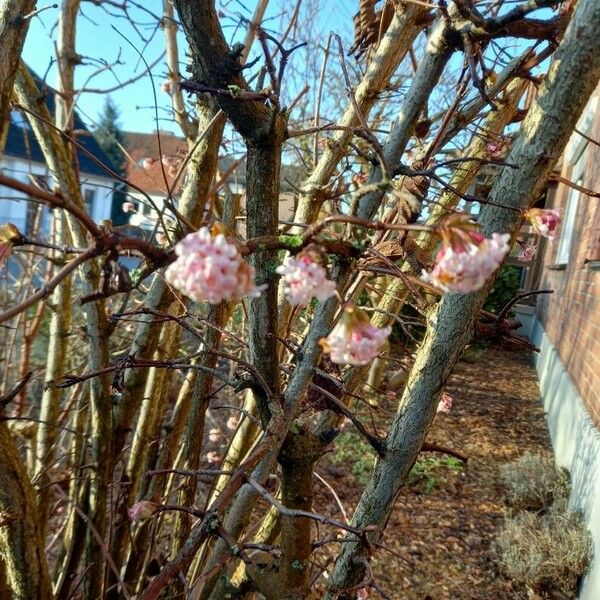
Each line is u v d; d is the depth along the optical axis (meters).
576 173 6.86
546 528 3.22
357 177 2.15
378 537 1.27
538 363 8.09
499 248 0.77
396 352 4.99
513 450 4.98
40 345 3.40
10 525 1.30
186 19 0.95
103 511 1.92
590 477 3.30
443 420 5.59
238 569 1.55
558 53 0.95
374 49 1.95
